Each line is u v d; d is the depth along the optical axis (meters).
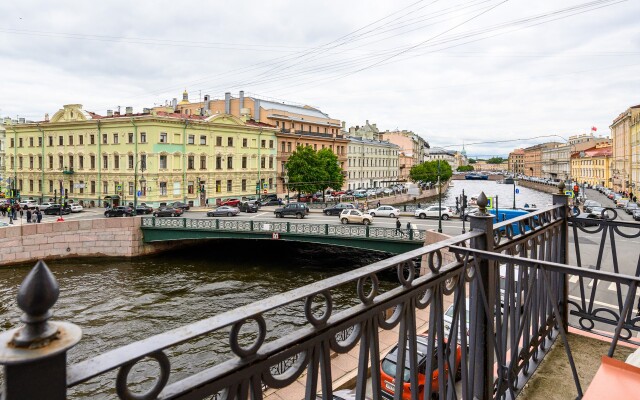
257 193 57.44
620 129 71.94
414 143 123.19
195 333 1.52
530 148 184.88
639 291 16.08
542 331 4.21
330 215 43.78
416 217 41.03
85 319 20.06
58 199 54.09
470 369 3.07
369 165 86.88
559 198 4.66
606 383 2.44
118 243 32.75
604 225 4.35
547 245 4.30
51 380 1.21
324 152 58.31
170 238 32.47
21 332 1.24
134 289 24.77
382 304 2.22
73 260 31.80
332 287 1.98
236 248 37.59
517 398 3.62
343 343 2.07
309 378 1.93
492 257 2.71
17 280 26.50
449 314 11.34
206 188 52.12
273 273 28.72
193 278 27.31
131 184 47.94
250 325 18.28
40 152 55.50
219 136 53.31
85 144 51.16
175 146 48.75
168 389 1.49
